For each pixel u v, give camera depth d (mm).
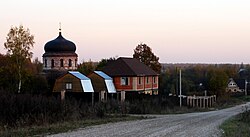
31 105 34688
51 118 35438
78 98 63406
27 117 32969
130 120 42656
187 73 173000
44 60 106438
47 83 90938
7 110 32719
